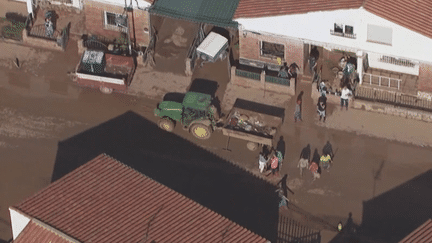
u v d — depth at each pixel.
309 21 66.25
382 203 64.31
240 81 70.25
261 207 64.50
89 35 72.94
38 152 67.12
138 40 72.06
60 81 70.94
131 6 69.75
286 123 68.38
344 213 63.97
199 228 56.50
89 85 69.75
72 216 56.22
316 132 67.88
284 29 67.56
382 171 65.75
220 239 56.06
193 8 69.62
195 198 64.94
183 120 67.00
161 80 71.00
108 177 58.75
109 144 67.62
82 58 68.81
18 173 66.06
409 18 64.25
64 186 57.88
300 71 70.31
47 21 71.88
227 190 65.25
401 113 68.19
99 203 57.12
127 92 70.25
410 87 68.62
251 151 66.88
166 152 67.19
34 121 68.69
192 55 70.81
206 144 67.44
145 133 68.12
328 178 65.56
